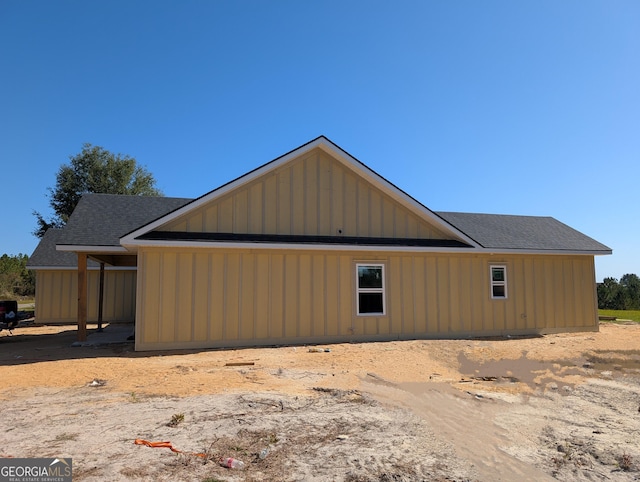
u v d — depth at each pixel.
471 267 14.44
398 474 4.13
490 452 4.69
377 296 13.33
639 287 31.16
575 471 4.23
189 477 4.00
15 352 11.56
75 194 42.97
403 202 13.83
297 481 3.98
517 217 18.83
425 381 8.00
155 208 17.11
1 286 42.75
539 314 15.09
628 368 9.18
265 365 9.41
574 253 15.46
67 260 20.95
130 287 21.28
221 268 12.00
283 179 12.94
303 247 12.31
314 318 12.62
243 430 5.21
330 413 5.94
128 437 4.92
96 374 8.44
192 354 10.85
